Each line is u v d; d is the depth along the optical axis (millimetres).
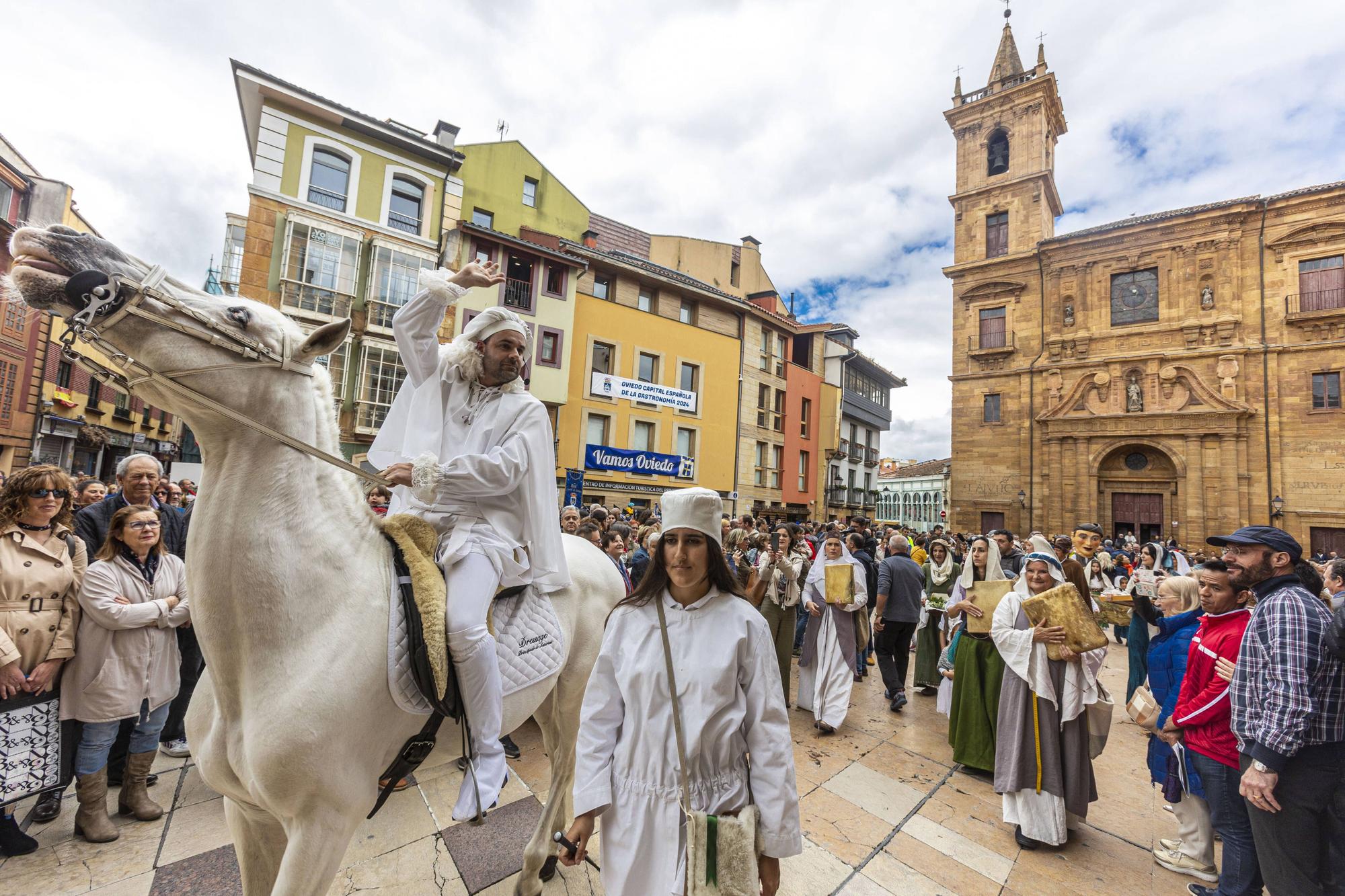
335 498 1907
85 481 5461
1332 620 2361
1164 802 4164
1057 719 3510
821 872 3115
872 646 7922
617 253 22094
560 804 2783
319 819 1672
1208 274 22219
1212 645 2904
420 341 2213
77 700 2881
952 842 3496
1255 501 20797
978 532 26234
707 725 1751
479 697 1926
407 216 16297
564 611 2588
